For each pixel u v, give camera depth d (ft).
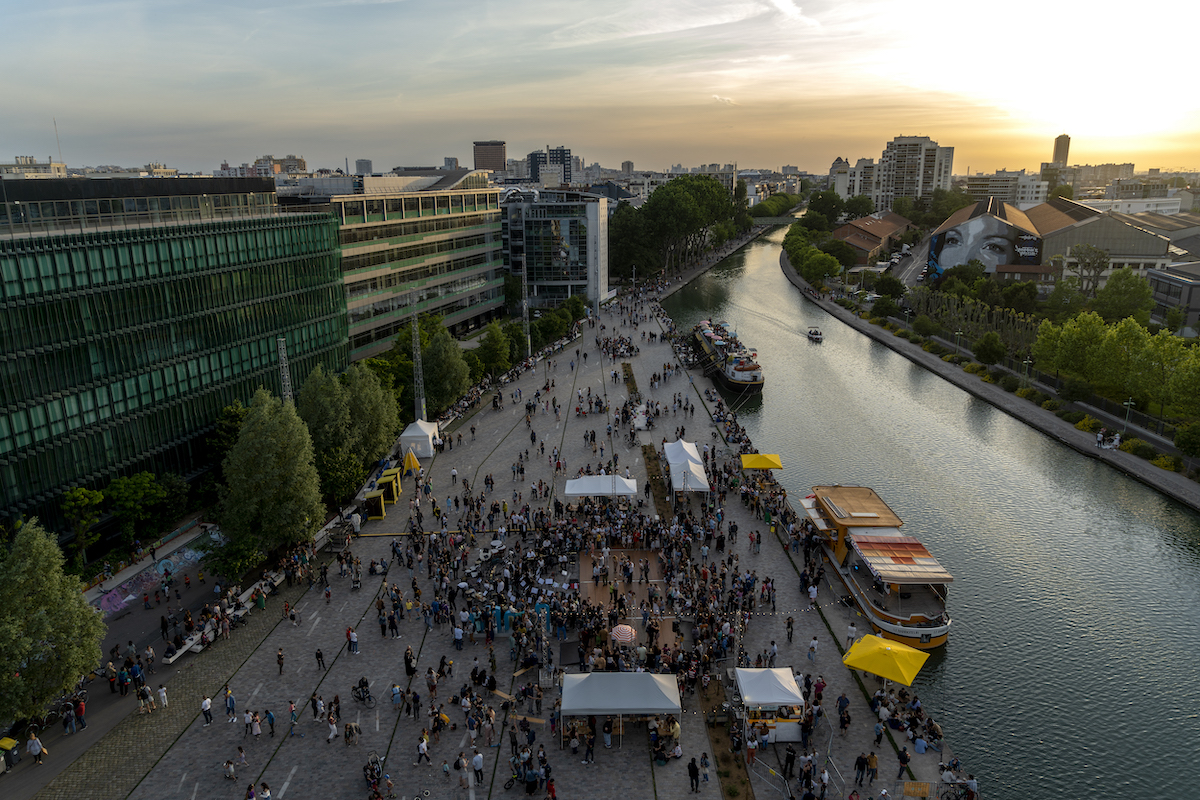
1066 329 367.86
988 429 337.72
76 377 208.33
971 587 206.80
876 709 150.10
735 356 399.85
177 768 134.51
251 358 268.82
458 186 513.04
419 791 128.47
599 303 615.16
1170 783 139.64
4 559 152.46
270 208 278.26
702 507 242.58
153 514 221.46
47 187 204.85
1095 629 187.21
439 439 304.50
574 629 174.70
